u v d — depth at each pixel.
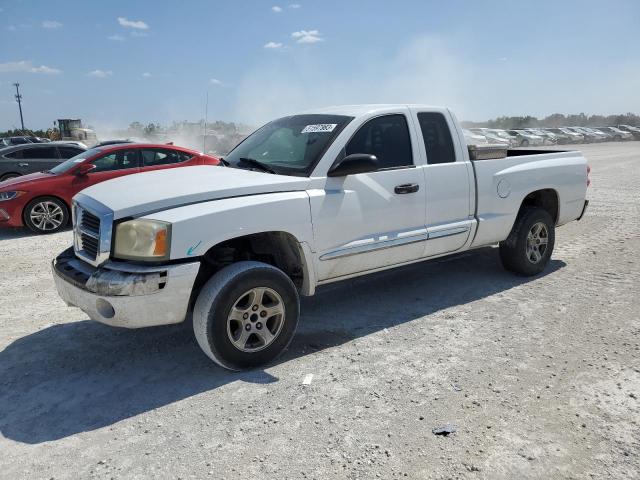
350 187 4.31
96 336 4.55
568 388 3.51
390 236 4.60
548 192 6.20
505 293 5.47
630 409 3.25
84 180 9.40
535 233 5.92
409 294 5.49
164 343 4.39
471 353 4.06
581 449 2.87
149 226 3.47
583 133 53.91
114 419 3.26
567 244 7.68
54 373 3.88
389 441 2.97
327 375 3.75
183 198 3.69
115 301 3.44
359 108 4.80
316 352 4.14
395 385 3.59
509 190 5.52
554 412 3.23
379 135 4.65
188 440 3.02
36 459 2.88
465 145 5.27
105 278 3.46
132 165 9.80
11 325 4.82
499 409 3.27
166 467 2.79
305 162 4.32
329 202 4.17
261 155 4.74
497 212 5.45
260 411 3.31
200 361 4.05
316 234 4.12
